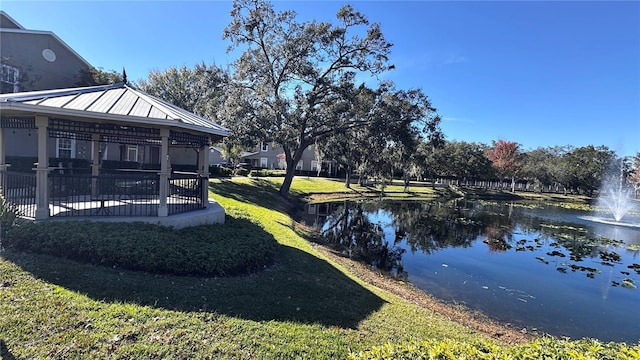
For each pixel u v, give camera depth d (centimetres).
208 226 746
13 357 287
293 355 339
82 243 500
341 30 1775
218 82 1897
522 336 588
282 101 1806
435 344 283
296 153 2127
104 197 927
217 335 357
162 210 688
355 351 365
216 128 788
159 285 458
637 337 618
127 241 526
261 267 616
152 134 691
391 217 1970
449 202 3095
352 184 3731
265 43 1880
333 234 1391
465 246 1316
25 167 1113
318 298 518
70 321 344
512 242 1436
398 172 4428
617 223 2216
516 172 5019
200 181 846
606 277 980
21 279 415
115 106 652
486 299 768
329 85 1805
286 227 1183
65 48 1419
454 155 4347
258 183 2328
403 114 1781
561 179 5088
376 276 852
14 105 528
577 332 630
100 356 300
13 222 538
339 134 1942
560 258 1186
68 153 1452
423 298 731
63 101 615
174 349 322
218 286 491
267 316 423
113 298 405
